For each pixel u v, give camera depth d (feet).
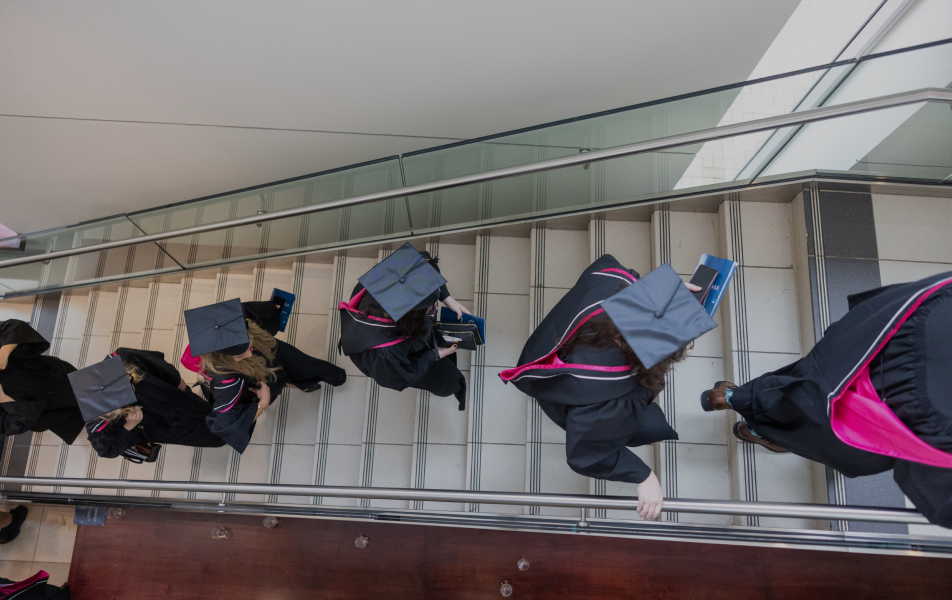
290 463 12.42
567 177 9.56
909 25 7.45
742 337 10.17
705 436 10.12
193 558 11.65
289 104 9.37
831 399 5.71
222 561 11.55
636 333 5.51
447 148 9.48
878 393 5.45
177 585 11.60
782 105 8.43
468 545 10.75
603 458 6.43
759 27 7.55
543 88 9.02
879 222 9.87
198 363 10.43
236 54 8.13
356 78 8.72
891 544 8.55
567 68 8.52
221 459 12.80
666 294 5.62
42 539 13.75
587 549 10.34
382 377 9.03
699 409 10.25
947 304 5.01
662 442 10.18
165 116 9.70
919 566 9.33
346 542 11.19
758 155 8.97
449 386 10.31
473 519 10.19
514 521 9.98
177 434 10.71
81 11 7.41
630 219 11.61
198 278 14.80
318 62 8.35
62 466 13.71
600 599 10.18
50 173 11.66
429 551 10.88
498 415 11.41
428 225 11.98
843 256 9.85
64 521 13.87
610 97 9.25
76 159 11.19
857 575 9.45
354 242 12.87
